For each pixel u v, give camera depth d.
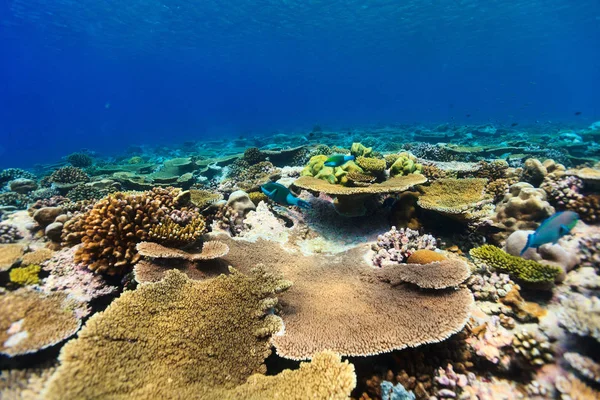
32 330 3.02
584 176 5.71
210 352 2.99
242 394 2.66
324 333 3.39
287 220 7.10
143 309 3.10
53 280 3.94
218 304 3.39
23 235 5.46
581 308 3.29
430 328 3.25
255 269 3.87
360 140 24.38
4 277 3.76
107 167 16.36
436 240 5.76
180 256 4.15
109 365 2.55
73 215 5.65
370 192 5.62
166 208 4.89
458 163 9.43
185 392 2.60
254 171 11.23
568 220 3.60
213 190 10.05
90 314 3.72
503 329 3.49
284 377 2.82
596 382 2.84
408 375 3.23
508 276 4.07
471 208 5.52
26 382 2.64
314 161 7.55
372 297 4.11
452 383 3.10
